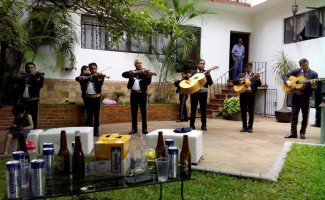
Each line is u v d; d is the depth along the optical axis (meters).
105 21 2.90
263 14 10.66
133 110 5.96
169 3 9.48
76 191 1.90
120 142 2.20
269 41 10.38
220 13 10.55
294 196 2.74
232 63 12.00
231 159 4.00
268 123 8.20
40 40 7.08
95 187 1.97
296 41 9.19
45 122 7.12
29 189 1.93
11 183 1.77
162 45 9.62
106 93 8.84
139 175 2.21
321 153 4.22
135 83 5.84
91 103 5.72
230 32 10.91
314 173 3.34
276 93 9.91
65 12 3.05
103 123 7.81
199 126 7.32
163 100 9.53
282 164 3.65
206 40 10.30
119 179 2.13
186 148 2.20
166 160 2.16
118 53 9.00
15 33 4.48
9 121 6.73
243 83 6.25
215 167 3.60
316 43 8.43
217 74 10.54
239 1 10.64
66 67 8.23
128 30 2.96
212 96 10.43
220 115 9.62
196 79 6.01
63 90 8.33
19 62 7.04
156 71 9.55
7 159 3.80
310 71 5.54
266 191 2.85
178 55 9.52
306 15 8.28
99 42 8.84
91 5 2.87
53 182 2.06
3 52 6.92
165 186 3.01
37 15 3.29
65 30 7.70
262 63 10.70
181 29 9.01
